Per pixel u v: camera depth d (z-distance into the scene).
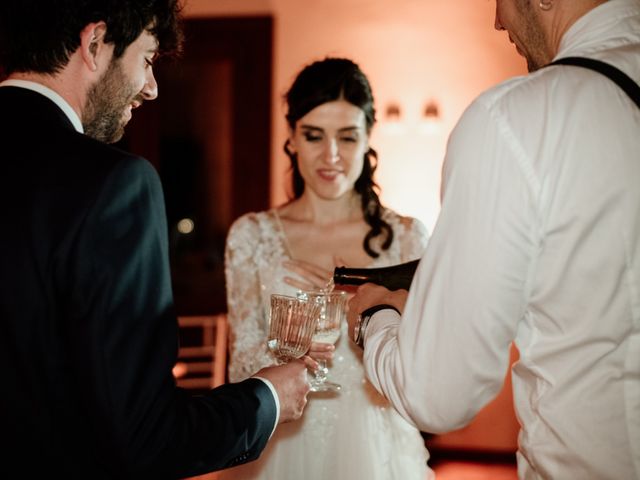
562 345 1.05
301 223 2.03
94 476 0.99
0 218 0.96
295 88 1.96
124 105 1.16
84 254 0.94
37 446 0.97
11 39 1.08
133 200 0.99
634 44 1.08
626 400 1.03
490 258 1.03
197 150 5.60
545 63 1.18
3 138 1.02
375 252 1.98
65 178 0.98
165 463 0.97
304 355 1.57
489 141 1.04
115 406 0.92
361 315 1.34
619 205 1.01
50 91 1.08
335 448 1.78
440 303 1.06
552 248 1.04
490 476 4.27
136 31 1.12
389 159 4.79
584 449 1.04
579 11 1.10
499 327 1.04
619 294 1.02
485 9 4.61
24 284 0.95
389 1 4.69
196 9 4.84
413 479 1.81
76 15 1.06
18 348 0.96
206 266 5.33
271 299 1.46
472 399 1.06
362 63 4.74
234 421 1.07
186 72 5.28
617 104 1.03
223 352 3.69
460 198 1.06
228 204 5.00
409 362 1.09
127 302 0.95
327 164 1.93
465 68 4.66
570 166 1.02
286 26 4.79
